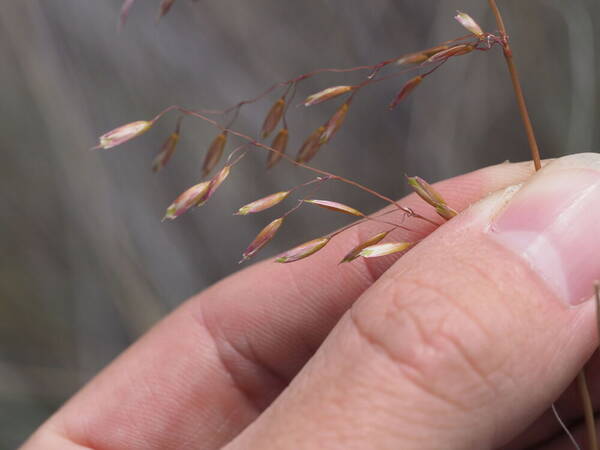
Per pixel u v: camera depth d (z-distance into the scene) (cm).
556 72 20
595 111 19
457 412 7
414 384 7
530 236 8
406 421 7
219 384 12
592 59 19
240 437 8
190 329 12
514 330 7
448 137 20
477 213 8
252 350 12
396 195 20
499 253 8
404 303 8
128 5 9
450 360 7
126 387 12
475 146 20
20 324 23
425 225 11
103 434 12
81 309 23
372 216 12
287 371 12
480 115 20
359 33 20
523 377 8
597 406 11
